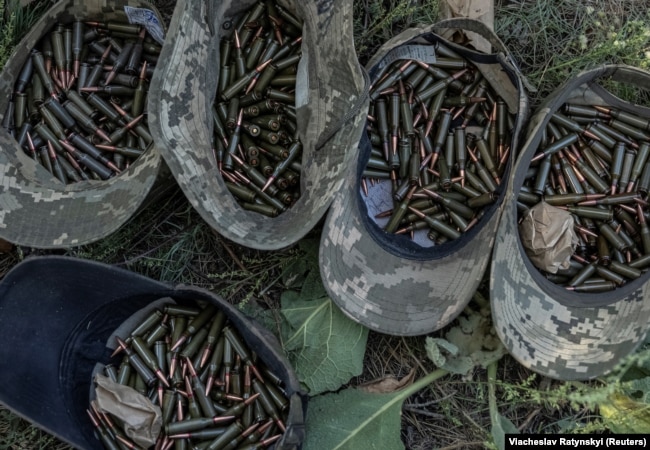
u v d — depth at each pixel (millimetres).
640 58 1135
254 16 1104
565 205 1104
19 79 1098
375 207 1117
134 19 1102
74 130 1110
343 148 1016
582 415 1096
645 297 1046
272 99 1104
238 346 1070
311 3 1071
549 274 1096
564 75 1131
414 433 1096
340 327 1078
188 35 1035
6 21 1117
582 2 1152
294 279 1104
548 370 1038
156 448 1057
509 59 1060
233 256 1111
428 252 1067
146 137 1104
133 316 1093
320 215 996
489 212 1057
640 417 1048
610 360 1044
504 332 1020
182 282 1112
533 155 1053
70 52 1104
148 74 1115
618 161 1106
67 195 1062
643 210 1109
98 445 1061
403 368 1105
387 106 1106
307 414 1072
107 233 1025
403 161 1104
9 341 1016
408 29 1070
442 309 1048
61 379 1053
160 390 1068
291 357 1081
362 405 1074
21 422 1080
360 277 1045
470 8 1117
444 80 1108
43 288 1033
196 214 1121
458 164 1106
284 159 1093
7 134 1082
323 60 1060
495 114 1104
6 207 1049
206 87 1068
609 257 1096
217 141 1099
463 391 1100
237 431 1056
